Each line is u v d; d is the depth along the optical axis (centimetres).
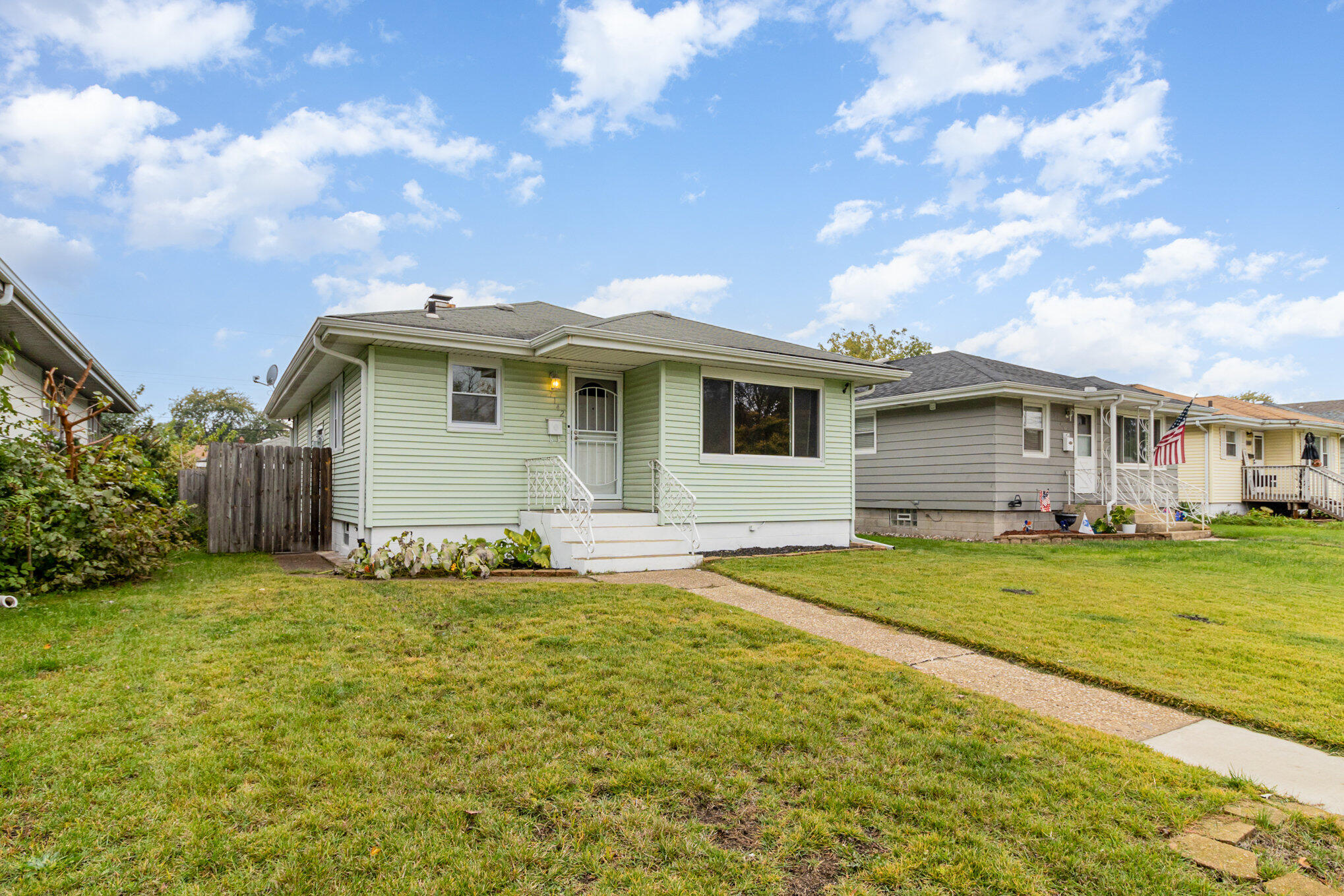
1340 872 255
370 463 967
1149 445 1684
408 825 269
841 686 444
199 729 349
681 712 394
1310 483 2261
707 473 1141
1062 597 764
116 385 1361
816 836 271
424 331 959
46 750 318
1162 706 436
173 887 226
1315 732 384
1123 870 251
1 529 647
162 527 809
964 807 296
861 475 1817
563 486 1077
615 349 997
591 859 251
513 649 508
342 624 569
